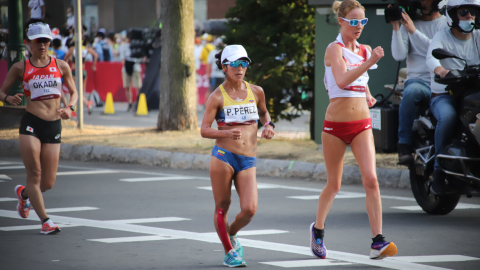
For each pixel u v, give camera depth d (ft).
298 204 94.43
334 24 130.72
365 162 62.18
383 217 84.58
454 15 79.82
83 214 87.30
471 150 76.59
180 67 166.91
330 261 63.16
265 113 65.10
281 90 157.38
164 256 65.51
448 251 66.59
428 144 85.87
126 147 142.31
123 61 253.24
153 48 254.68
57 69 78.28
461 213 87.04
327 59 63.21
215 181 61.36
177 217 85.40
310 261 63.26
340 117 62.39
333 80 62.75
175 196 101.19
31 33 77.05
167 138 154.61
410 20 88.79
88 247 69.26
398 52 88.58
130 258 64.69
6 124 170.40
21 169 129.29
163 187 109.60
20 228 78.79
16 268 61.05
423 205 86.84
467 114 76.54
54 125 77.87
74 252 67.10
